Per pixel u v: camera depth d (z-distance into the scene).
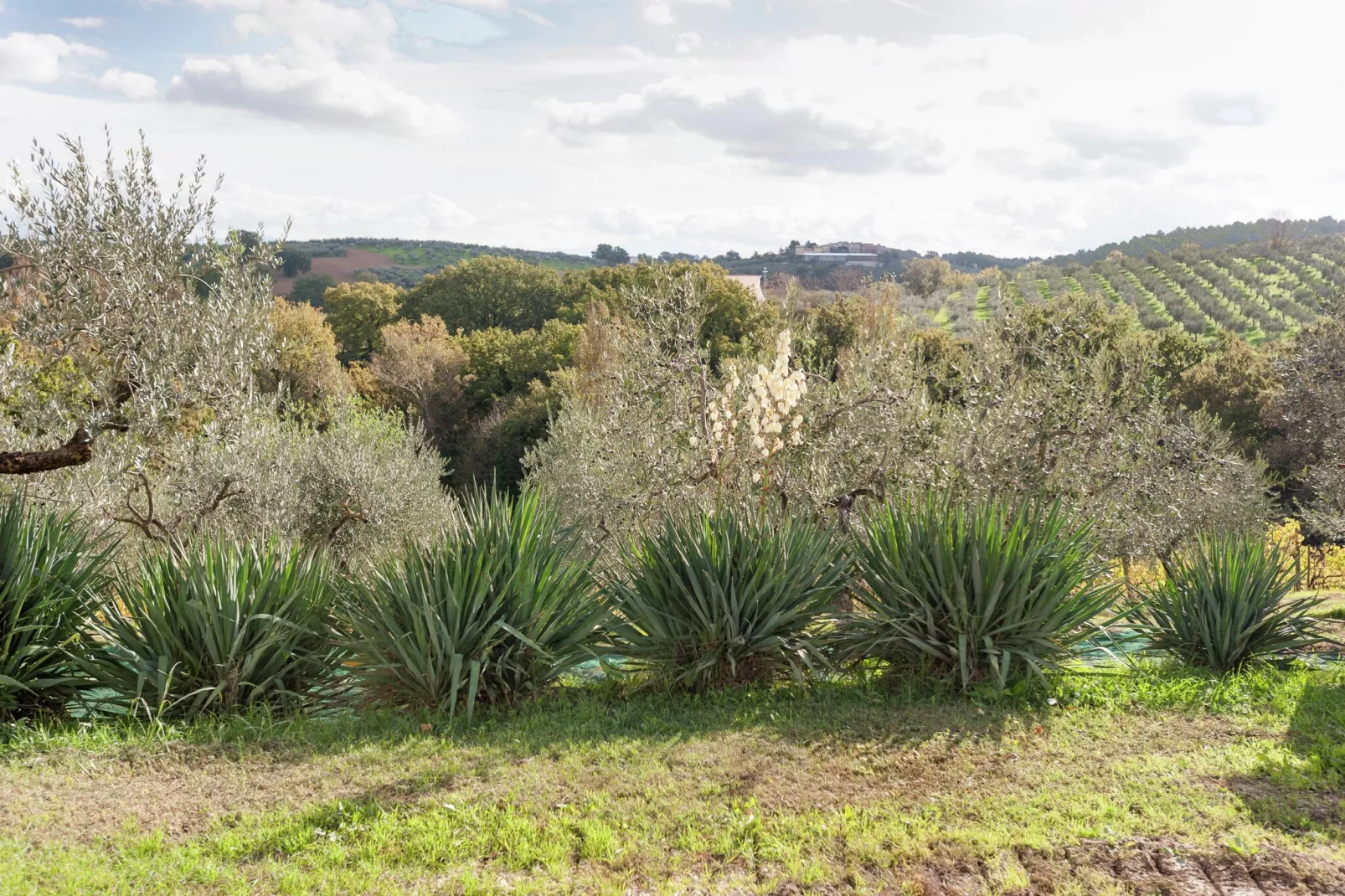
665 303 11.65
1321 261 84.31
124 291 7.86
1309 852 3.87
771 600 6.90
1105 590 7.09
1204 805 4.41
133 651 6.43
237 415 8.69
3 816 4.54
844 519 9.30
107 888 3.78
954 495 10.02
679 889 3.68
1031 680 6.48
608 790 4.76
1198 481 12.00
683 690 6.80
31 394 7.66
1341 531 16.39
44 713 6.30
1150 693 6.46
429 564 6.82
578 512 14.88
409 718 6.25
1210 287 79.19
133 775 5.18
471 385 50.34
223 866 3.97
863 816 4.34
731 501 9.77
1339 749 5.11
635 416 11.93
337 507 15.25
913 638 6.66
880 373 11.16
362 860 3.97
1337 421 15.70
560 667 6.71
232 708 6.40
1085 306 12.36
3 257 7.99
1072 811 4.35
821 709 6.20
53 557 6.75
